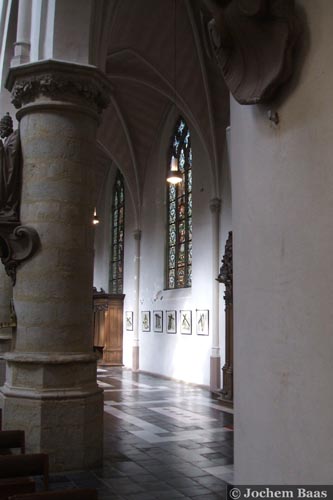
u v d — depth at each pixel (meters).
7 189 8.28
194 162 19.89
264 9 2.35
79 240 8.16
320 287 2.13
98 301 26.55
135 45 18.20
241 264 2.80
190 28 16.81
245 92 2.61
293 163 2.36
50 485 6.88
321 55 2.21
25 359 7.71
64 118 8.27
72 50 8.47
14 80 8.55
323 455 2.05
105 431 10.52
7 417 7.70
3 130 9.14
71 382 7.81
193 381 18.86
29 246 7.97
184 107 18.89
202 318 18.59
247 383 2.67
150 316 22.95
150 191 23.88
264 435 2.47
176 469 7.78
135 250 24.75
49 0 8.62
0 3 13.37
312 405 2.13
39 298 7.91
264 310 2.53
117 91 22.06
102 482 7.08
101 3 8.75
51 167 8.15
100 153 28.44
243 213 2.82
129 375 22.05
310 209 2.22
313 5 2.27
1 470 4.85
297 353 2.25
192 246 19.66
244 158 2.84
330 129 2.12
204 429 10.85
